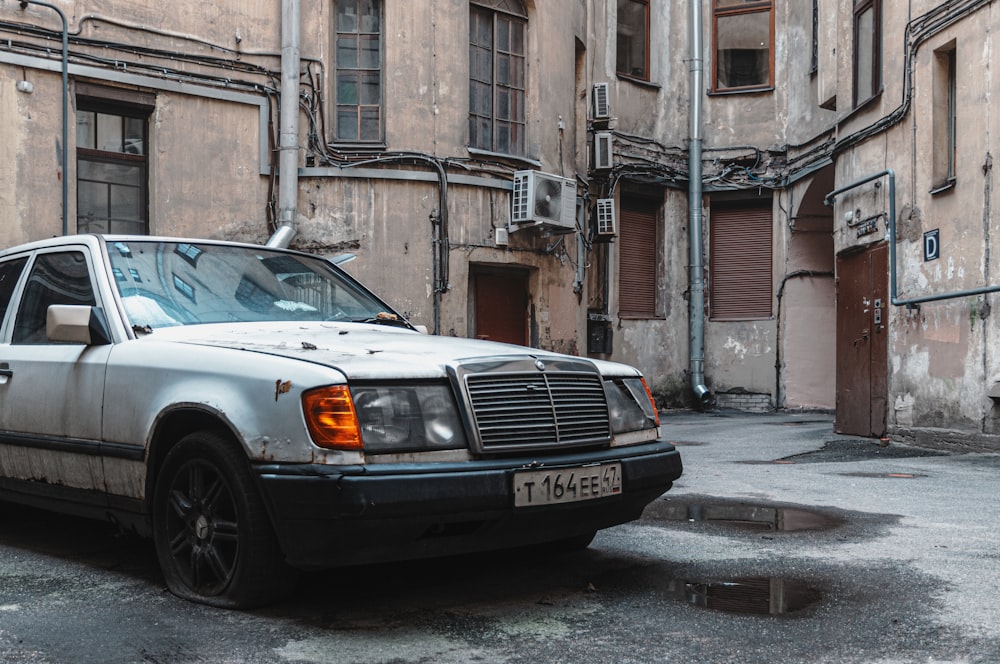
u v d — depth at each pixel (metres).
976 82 9.49
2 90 10.53
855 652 3.25
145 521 4.21
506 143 14.21
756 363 18.47
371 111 13.05
